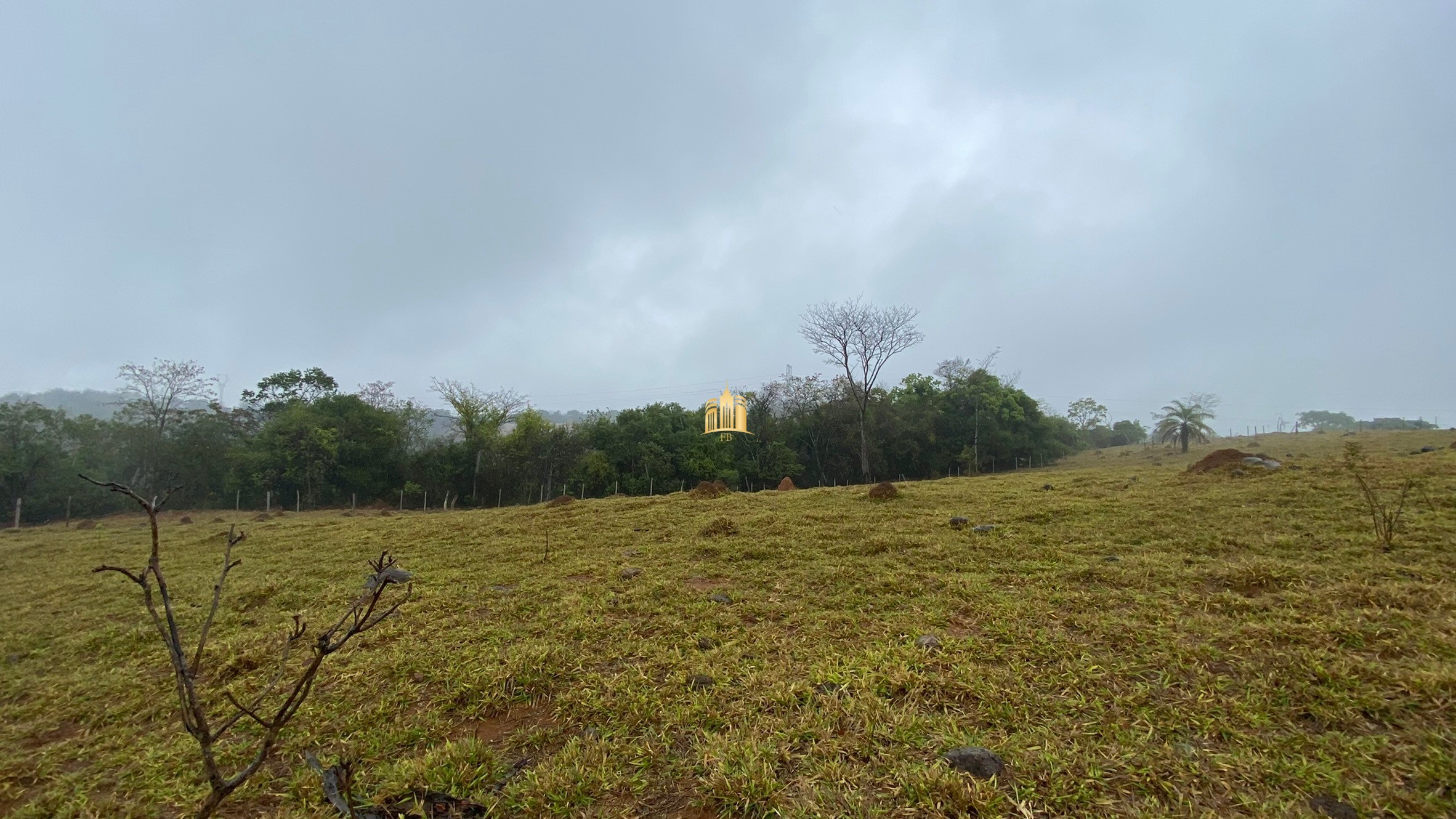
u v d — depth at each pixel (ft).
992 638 17.19
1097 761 10.91
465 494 117.91
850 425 132.26
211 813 7.28
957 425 142.41
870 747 11.93
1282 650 14.51
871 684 14.43
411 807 11.00
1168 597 19.49
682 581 26.61
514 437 115.65
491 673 16.81
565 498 61.67
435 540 42.42
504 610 23.84
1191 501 35.78
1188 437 129.49
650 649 18.51
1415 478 34.71
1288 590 19.03
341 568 34.63
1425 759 10.06
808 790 10.76
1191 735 11.63
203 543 48.88
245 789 12.55
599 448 123.13
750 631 19.62
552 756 13.08
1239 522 29.60
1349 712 11.69
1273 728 11.60
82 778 13.83
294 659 19.80
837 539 33.06
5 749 15.83
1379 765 10.18
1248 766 10.37
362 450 112.57
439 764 12.56
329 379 132.87
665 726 13.66
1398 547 22.98
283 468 107.45
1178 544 26.91
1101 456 152.97
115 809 12.44
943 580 23.56
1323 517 28.86
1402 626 15.25
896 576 24.59
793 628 19.88
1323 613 16.80
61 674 21.36
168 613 7.26
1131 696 13.12
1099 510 35.63
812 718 13.09
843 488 59.82
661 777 11.85
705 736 12.91
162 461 109.91
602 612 22.59
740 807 10.52
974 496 46.26
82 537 59.77
